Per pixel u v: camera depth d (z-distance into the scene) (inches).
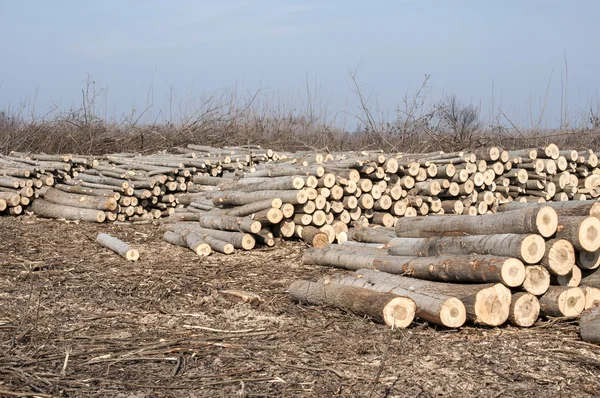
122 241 487.8
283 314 305.3
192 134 877.2
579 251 280.7
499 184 510.3
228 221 472.1
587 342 255.4
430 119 847.1
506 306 271.1
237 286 357.4
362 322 285.0
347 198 470.9
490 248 286.4
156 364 236.8
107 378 221.9
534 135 737.6
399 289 291.9
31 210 609.9
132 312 309.0
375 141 861.2
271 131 929.5
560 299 273.9
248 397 208.5
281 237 470.9
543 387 216.2
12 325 279.3
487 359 240.1
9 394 204.1
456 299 267.7
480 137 733.3
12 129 882.1
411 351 249.1
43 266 393.4
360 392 212.5
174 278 371.6
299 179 458.9
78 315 301.6
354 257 370.9
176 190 626.5
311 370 230.5
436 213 489.7
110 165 643.5
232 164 642.8
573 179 519.5
